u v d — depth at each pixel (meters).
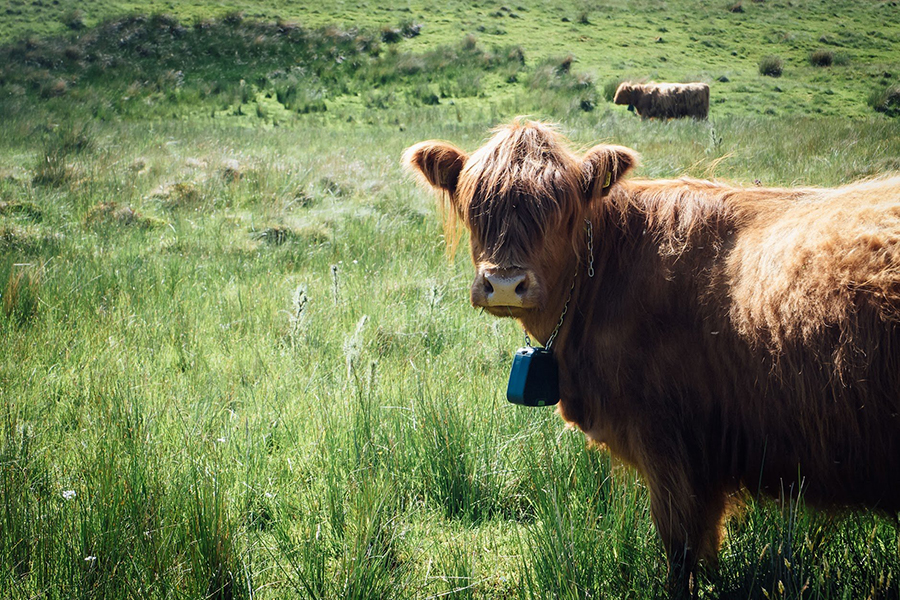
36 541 2.99
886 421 2.34
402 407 4.23
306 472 3.93
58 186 11.13
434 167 2.97
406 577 3.10
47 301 6.24
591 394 2.93
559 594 2.85
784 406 2.52
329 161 13.84
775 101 24.56
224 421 4.31
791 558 2.74
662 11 39.34
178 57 27.50
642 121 21.05
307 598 2.96
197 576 2.92
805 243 2.51
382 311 6.29
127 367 5.02
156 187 11.08
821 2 41.72
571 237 2.78
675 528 2.80
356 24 33.38
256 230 9.09
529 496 3.75
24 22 31.94
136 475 3.33
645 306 2.79
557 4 39.62
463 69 27.61
